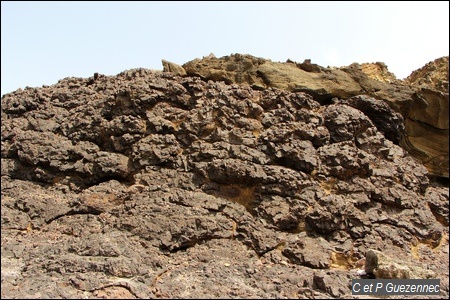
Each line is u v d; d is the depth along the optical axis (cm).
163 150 1132
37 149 1209
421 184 1195
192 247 971
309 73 1351
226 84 1331
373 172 1134
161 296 823
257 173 1061
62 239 1001
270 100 1204
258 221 1021
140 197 1056
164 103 1209
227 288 852
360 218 1038
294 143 1110
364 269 954
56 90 1394
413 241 1055
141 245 952
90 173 1152
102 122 1220
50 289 814
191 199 1036
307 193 1050
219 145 1112
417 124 1362
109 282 835
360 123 1201
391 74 1555
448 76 1438
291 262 959
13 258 931
